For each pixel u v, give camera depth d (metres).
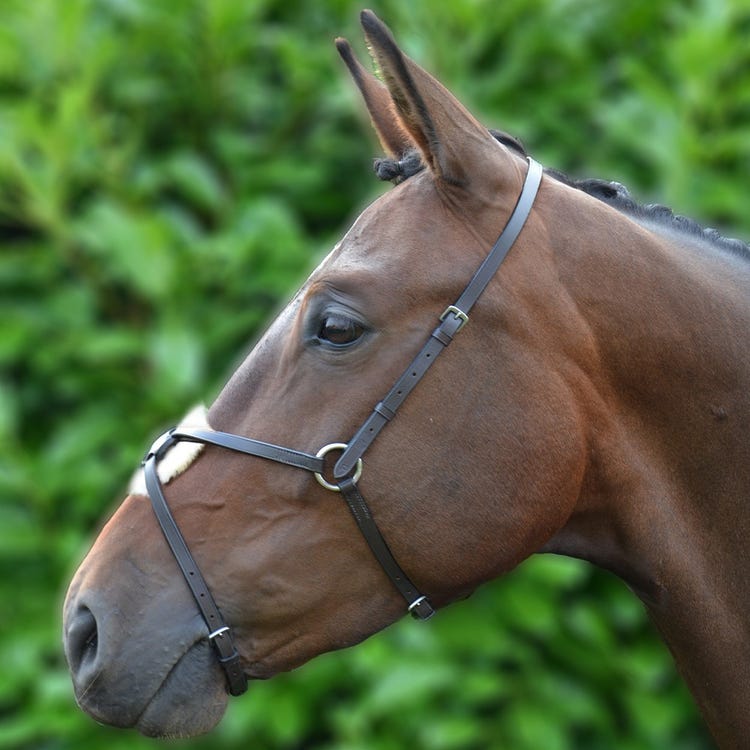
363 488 3.62
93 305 7.25
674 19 7.57
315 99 7.57
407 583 3.69
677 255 3.98
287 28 7.97
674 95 7.24
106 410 7.05
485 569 3.71
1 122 7.00
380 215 3.80
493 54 7.68
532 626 6.43
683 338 3.84
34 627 6.75
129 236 6.75
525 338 3.69
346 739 6.51
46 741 6.81
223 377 7.09
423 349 3.63
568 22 7.54
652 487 3.88
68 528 6.96
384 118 4.08
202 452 3.75
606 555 3.97
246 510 3.66
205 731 3.64
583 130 7.50
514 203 3.79
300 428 3.65
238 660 3.65
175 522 3.67
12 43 7.21
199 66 7.57
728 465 3.91
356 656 6.58
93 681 3.58
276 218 6.91
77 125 7.00
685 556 3.91
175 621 3.61
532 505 3.68
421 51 7.04
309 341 3.69
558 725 6.44
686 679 4.08
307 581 3.64
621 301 3.80
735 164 7.25
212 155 7.80
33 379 7.39
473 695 6.39
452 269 3.68
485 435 3.64
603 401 3.81
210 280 7.23
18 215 7.29
